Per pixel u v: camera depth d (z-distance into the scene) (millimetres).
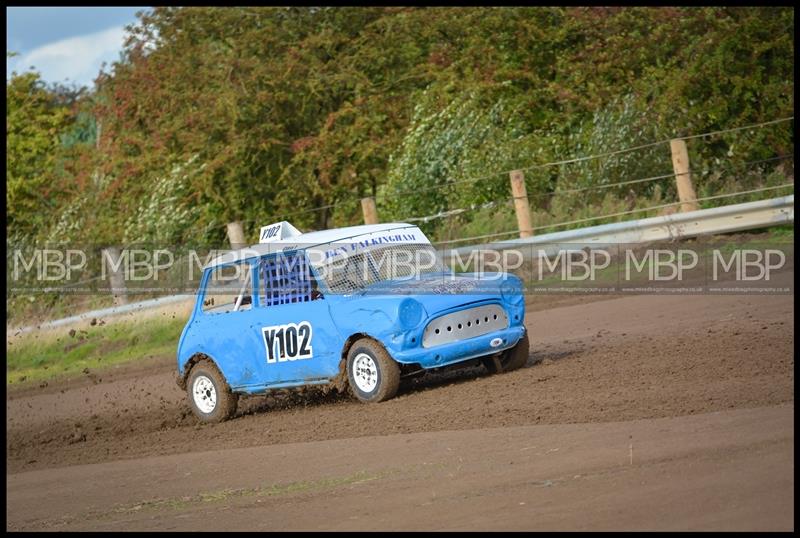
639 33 66938
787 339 28844
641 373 27141
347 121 68312
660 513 16125
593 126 61281
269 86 68938
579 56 66875
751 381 24438
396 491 19953
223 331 31750
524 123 62906
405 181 58531
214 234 64375
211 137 68562
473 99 61156
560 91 64438
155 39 74750
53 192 80312
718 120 58719
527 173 56375
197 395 32719
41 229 70750
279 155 67812
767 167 56312
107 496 24297
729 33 60875
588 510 16812
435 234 55562
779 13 62406
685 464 18453
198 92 70938
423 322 27859
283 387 30500
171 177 65688
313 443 25891
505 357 30250
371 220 53594
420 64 71062
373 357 28375
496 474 19953
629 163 54875
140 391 41781
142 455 29094
